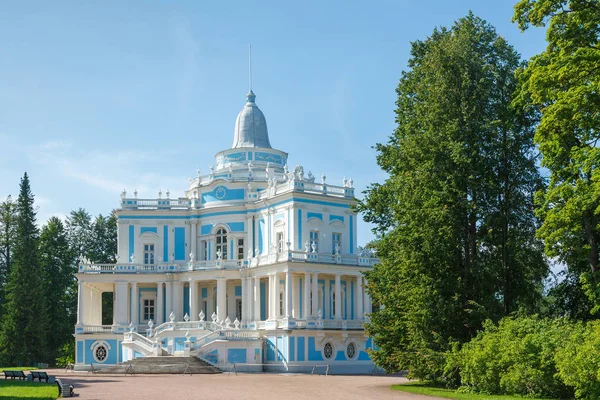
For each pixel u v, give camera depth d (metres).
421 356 38.03
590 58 30.58
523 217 41.03
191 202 74.38
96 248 99.81
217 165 78.19
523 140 40.50
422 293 38.06
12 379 45.81
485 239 39.78
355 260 67.25
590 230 34.41
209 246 72.38
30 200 91.38
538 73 32.41
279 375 55.97
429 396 33.91
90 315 72.69
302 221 66.69
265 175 73.19
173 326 64.38
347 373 62.75
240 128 79.06
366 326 44.78
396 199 42.41
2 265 94.56
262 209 70.38
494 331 35.25
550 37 32.91
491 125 38.50
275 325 62.34
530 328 32.91
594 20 31.89
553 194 32.34
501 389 33.16
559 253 34.62
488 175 39.81
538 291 44.44
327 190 69.19
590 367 27.64
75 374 57.00
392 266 41.81
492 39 42.38
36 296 84.44
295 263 62.78
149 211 73.75
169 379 47.59
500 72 40.97
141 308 72.12
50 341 90.38
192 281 69.25
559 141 32.94
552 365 30.77
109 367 59.31
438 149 38.94
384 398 32.53
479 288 38.66
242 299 67.56
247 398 32.03
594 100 30.56
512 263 40.16
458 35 41.56
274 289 64.19
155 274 70.62
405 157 41.62
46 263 92.31
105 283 71.81
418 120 41.97
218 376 52.56
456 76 40.41
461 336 38.91
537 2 33.12
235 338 61.22
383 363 43.16
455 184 38.25
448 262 38.56
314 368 60.22
